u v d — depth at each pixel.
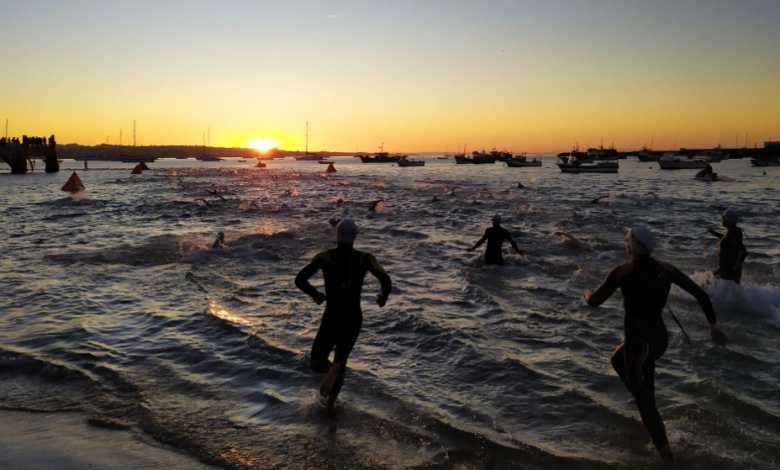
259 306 7.43
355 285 4.37
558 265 10.16
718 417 4.20
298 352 5.63
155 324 6.64
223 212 21.30
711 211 21.02
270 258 11.07
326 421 4.19
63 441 3.93
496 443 3.84
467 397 4.61
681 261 10.72
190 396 4.66
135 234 14.70
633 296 3.75
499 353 5.64
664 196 29.06
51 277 9.23
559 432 4.03
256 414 4.33
